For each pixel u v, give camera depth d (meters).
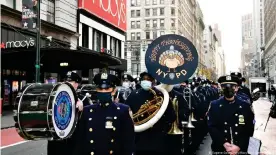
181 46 6.79
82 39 39.59
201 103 10.73
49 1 32.53
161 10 96.50
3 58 23.81
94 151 4.21
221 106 5.36
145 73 6.49
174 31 96.88
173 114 6.46
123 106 4.41
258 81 59.62
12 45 24.62
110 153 4.21
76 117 5.19
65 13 34.66
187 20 121.81
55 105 4.61
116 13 48.00
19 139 13.93
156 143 6.27
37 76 20.39
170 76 6.80
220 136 5.23
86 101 6.27
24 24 22.05
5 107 26.88
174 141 6.65
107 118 4.26
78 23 37.84
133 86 12.88
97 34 43.81
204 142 12.38
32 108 4.57
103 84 4.27
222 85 5.31
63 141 5.67
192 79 13.18
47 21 30.89
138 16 97.81
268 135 14.29
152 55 6.81
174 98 6.91
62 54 23.97
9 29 25.70
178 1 99.75
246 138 5.23
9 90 27.41
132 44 90.81
